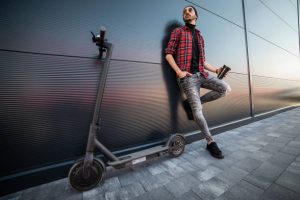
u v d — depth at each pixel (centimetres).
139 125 155
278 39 397
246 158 142
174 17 188
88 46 131
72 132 122
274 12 389
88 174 99
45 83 113
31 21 110
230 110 249
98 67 134
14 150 103
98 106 104
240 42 276
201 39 173
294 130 225
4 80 101
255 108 306
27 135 107
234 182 106
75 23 126
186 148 173
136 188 103
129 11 154
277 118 321
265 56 345
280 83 397
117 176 119
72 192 100
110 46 108
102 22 138
